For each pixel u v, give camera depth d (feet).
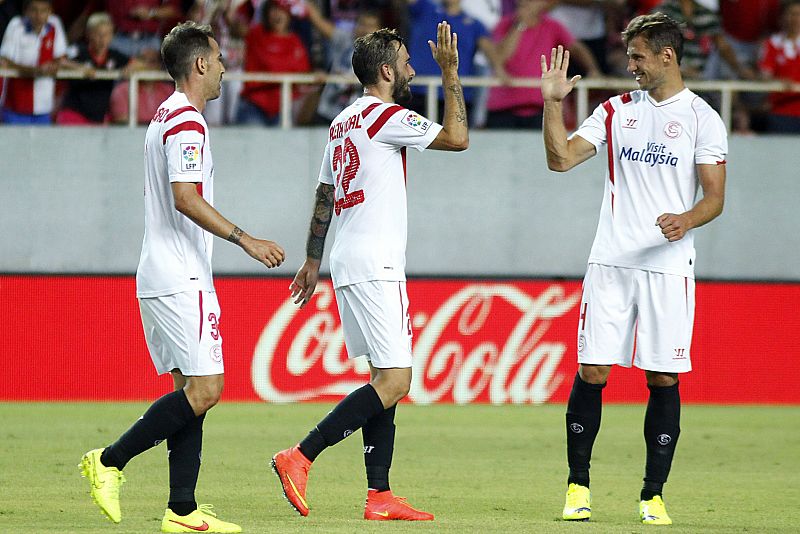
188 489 53.57
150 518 58.70
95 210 139.64
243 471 79.71
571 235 141.28
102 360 132.57
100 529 54.29
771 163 141.90
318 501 66.69
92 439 97.60
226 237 52.44
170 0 146.72
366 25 143.13
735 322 135.74
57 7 145.28
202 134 53.01
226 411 123.03
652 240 60.08
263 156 139.23
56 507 62.69
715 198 58.95
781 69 147.95
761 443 101.91
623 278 60.44
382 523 57.00
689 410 130.00
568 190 141.28
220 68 55.31
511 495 70.28
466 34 144.46
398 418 118.62
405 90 61.41
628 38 60.70
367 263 59.11
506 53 144.97
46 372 132.16
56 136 139.23
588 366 60.59
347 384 132.77
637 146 60.54
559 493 71.41
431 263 141.08
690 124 59.98
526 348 134.10
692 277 60.80
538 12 145.07
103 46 145.07
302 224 139.33
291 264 139.44
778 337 136.15
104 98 145.69
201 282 54.13
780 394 136.15
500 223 141.18
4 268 139.03
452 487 73.77
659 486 59.88
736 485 76.74
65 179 139.44
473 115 145.48
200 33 54.75
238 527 53.62
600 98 149.38
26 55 143.43
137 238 139.95
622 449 96.58
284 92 140.77
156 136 53.83
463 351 133.69
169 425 53.21
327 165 62.90
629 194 60.70
